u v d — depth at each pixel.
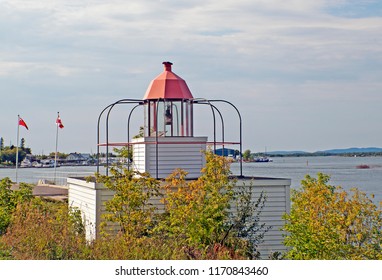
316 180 43.53
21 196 48.38
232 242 32.34
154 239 32.06
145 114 44.69
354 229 30.02
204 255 29.91
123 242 31.11
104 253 30.52
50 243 32.00
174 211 33.06
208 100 42.56
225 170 34.38
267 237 38.03
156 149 41.00
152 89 43.72
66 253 31.03
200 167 42.53
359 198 30.98
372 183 125.00
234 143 42.16
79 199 42.22
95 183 37.28
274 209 38.28
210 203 32.53
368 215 29.95
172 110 43.88
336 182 130.38
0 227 44.03
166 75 44.31
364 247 29.81
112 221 33.78
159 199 37.59
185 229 32.31
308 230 31.78
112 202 33.91
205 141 42.69
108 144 42.28
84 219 39.50
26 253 31.66
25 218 39.94
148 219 33.34
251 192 36.62
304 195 34.38
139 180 34.88
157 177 41.41
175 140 42.25
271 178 40.22
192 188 33.38
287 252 36.28
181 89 43.88
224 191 37.09
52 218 40.91
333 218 30.11
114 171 35.16
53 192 100.31
